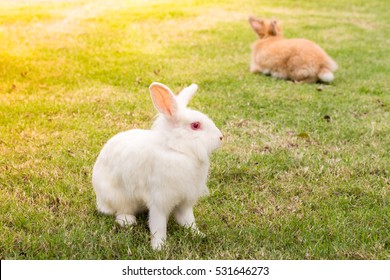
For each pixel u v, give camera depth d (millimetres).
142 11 5629
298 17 5969
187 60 3945
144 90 3156
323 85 3445
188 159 1853
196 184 1883
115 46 4246
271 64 3641
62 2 6047
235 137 2545
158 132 1886
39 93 3039
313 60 3484
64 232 1942
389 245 1951
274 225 2010
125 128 2611
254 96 3086
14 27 4695
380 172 2299
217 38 4758
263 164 2320
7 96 2959
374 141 2541
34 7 5684
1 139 2482
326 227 2002
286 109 2875
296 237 1965
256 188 2195
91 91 3090
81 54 3949
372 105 2965
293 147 2473
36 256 1874
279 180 2242
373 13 6488
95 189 2021
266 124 2701
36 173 2234
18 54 3859
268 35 3873
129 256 1874
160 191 1866
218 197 2143
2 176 2215
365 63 4059
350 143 2525
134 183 1913
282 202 2129
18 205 2064
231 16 5789
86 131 2566
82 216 2018
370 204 2121
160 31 4891
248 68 3846
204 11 5941
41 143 2453
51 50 4023
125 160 1925
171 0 6508
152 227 1902
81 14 5359
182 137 1850
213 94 3107
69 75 3424
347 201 2127
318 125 2684
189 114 1856
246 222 2023
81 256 1870
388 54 4379
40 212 2037
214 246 1910
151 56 4008
